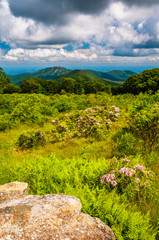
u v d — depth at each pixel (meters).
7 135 11.52
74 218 2.25
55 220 2.12
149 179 4.21
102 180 4.20
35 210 2.24
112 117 11.53
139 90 47.44
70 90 99.56
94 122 9.71
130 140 6.52
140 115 6.46
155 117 5.93
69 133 9.81
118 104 16.62
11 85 76.69
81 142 8.55
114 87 74.25
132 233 2.46
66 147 8.17
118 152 6.48
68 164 5.71
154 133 6.10
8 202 2.70
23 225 1.99
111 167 4.57
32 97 22.66
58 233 1.96
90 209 2.96
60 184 4.32
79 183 4.13
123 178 4.08
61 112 17.50
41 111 16.05
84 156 6.55
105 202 3.02
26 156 7.69
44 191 4.09
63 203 2.48
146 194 3.81
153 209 3.45
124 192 3.87
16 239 1.81
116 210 2.90
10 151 8.61
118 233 2.37
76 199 2.76
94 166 5.04
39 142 9.23
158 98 11.50
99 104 17.53
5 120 13.46
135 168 4.35
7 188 3.32
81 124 10.32
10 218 2.07
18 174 4.89
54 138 9.52
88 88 98.38
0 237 1.81
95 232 2.13
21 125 13.51
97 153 6.83
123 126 9.27
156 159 5.57
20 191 3.24
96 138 8.78
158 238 2.84
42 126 13.07
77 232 2.04
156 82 43.00
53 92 102.56
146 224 2.74
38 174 4.80
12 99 22.06
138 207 3.52
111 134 8.69
